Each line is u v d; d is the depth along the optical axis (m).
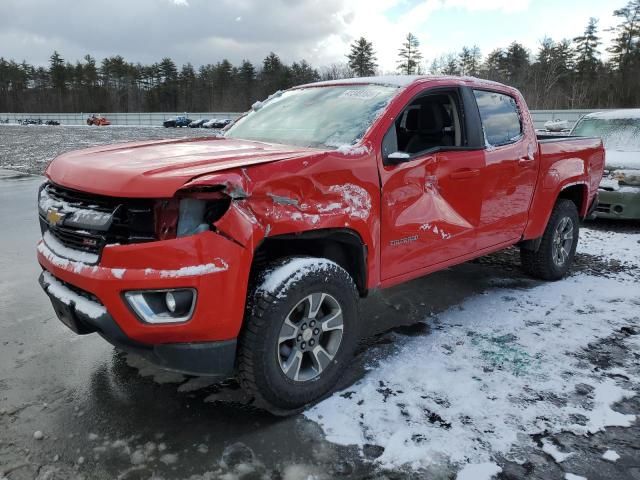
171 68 95.19
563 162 4.93
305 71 83.19
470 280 5.22
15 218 7.94
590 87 57.34
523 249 5.09
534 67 60.34
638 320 4.16
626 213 7.38
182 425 2.76
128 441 2.62
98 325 2.52
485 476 2.37
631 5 57.38
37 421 2.79
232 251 2.47
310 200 2.79
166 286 2.39
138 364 3.42
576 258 6.07
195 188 2.38
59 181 2.84
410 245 3.47
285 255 3.02
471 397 3.00
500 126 4.31
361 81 3.99
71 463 2.46
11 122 71.56
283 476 2.37
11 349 3.63
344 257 3.27
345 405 2.93
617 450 2.55
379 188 3.17
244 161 2.67
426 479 2.36
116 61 96.31
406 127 3.98
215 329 2.49
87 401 2.98
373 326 4.06
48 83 98.94
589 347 3.67
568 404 2.94
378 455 2.51
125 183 2.49
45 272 3.04
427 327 4.04
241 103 88.38
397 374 3.28
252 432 2.70
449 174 3.69
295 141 3.51
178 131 41.66
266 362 2.67
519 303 4.55
